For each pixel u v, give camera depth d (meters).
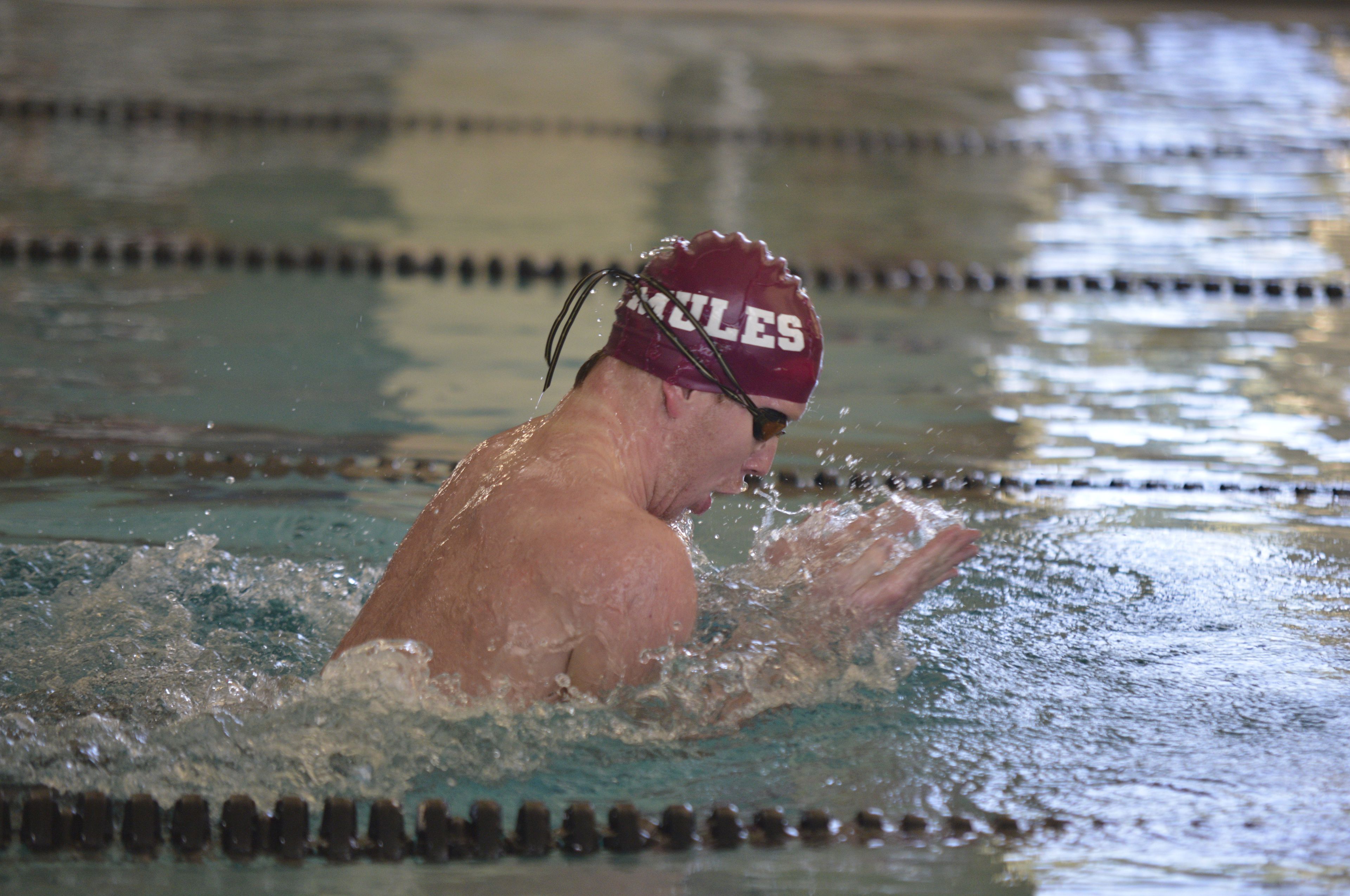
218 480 5.50
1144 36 24.14
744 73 19.47
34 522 4.91
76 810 2.83
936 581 3.58
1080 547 4.92
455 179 12.68
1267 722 3.39
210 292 8.87
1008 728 3.33
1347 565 4.76
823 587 3.58
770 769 3.08
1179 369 7.77
